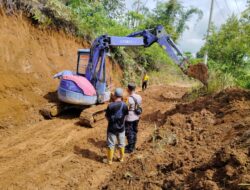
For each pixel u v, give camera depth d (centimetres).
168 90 1992
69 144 834
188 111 994
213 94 1123
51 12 1439
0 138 847
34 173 653
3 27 1180
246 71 1458
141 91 1880
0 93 1011
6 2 1212
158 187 529
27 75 1186
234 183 419
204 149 617
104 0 2416
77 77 1067
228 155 481
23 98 1081
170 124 879
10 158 718
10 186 593
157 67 3153
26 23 1299
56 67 1375
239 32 1636
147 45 1288
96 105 1097
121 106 724
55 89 1255
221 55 1662
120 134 730
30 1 1330
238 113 797
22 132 907
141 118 1152
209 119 844
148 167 629
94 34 1806
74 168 692
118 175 646
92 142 865
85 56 1177
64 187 610
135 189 557
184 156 609
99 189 612
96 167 708
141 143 862
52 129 949
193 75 1325
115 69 2067
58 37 1464
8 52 1159
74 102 1034
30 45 1283
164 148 727
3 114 956
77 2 1828
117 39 1147
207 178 464
